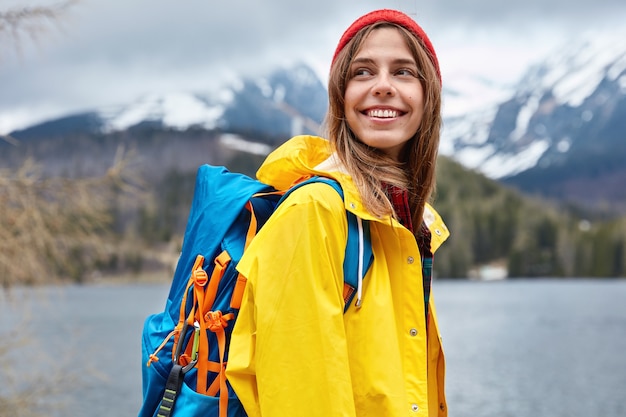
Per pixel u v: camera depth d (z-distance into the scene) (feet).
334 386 4.98
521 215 419.95
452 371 80.89
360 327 5.34
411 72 6.05
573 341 115.85
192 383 5.61
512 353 99.19
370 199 5.45
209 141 537.24
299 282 5.12
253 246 5.40
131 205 23.39
